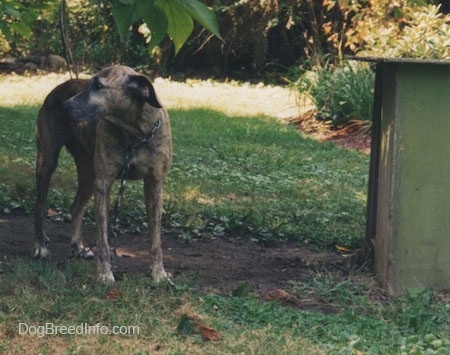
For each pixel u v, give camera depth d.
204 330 4.71
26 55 16.03
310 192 7.68
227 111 12.32
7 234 6.30
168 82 14.98
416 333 4.89
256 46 15.29
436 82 5.32
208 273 5.70
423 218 5.36
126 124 5.27
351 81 11.10
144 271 5.64
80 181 5.82
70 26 16.08
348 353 4.59
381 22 10.74
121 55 16.06
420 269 5.36
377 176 5.67
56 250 6.02
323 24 13.07
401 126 5.32
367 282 5.50
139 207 6.89
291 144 9.98
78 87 5.69
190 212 6.80
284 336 4.74
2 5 4.62
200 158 8.78
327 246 6.36
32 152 8.62
